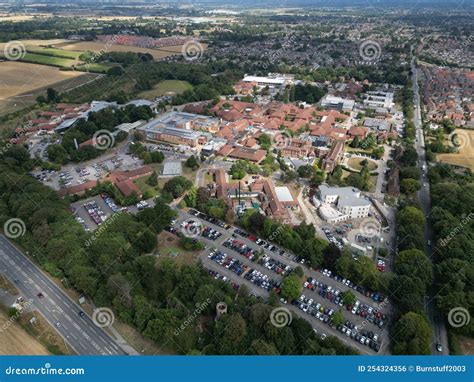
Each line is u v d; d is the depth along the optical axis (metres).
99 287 163.25
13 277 177.88
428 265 175.75
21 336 143.88
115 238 185.75
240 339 137.25
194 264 188.00
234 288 175.00
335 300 167.88
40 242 188.75
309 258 188.25
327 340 138.12
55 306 160.50
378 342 148.62
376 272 174.75
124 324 151.88
